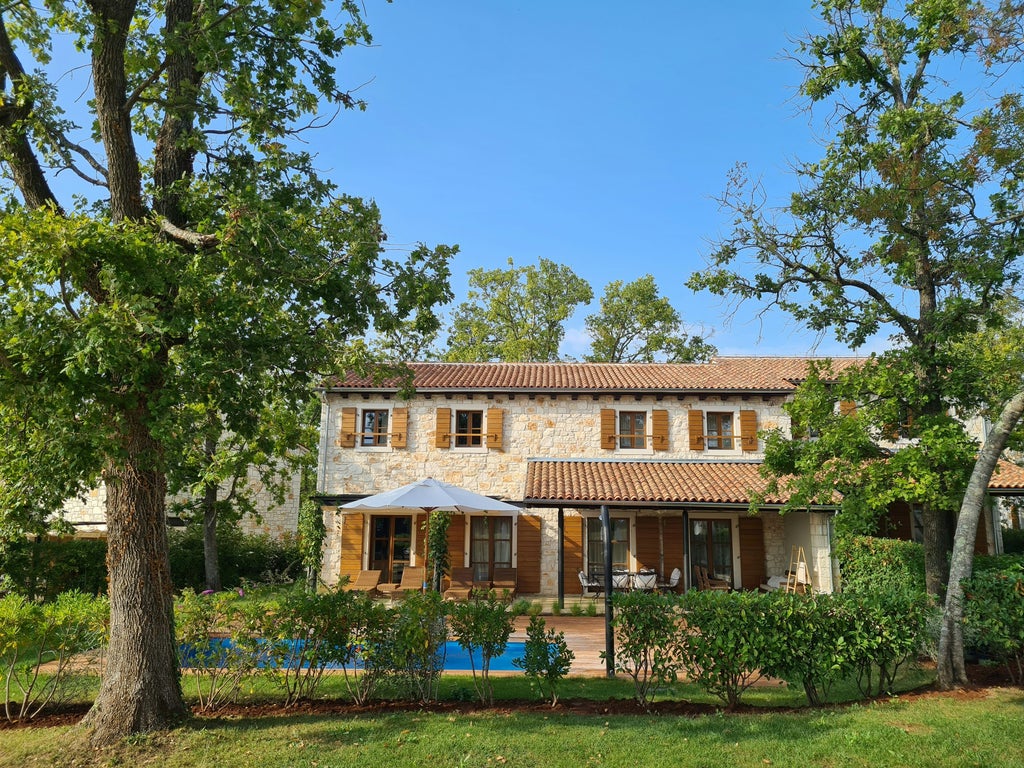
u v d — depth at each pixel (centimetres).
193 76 889
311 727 779
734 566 2073
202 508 1978
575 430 2173
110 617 831
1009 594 853
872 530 1045
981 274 1049
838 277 1170
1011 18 951
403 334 971
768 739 704
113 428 721
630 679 1046
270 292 818
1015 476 1730
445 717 817
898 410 1072
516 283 3953
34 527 966
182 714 805
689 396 2169
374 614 904
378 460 2178
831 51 1142
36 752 724
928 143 1073
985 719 727
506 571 2061
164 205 870
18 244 652
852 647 837
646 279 3875
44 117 905
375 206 866
